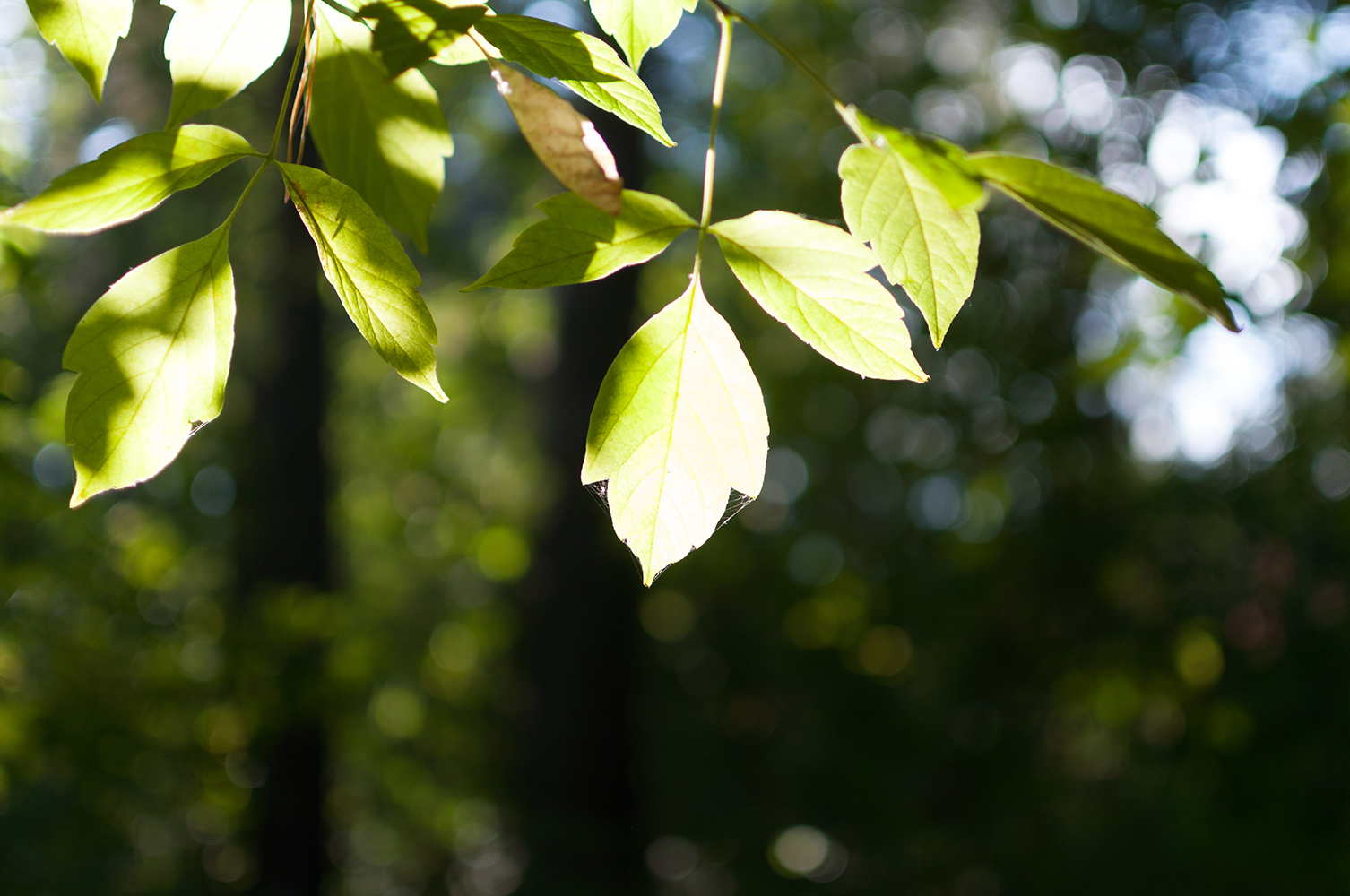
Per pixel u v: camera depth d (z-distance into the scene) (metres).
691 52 10.41
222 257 0.87
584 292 9.70
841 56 9.26
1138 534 6.95
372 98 1.12
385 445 14.08
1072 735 9.75
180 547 5.57
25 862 4.54
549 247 0.85
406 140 1.14
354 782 11.40
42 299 3.62
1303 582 6.61
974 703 8.56
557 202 0.86
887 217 0.84
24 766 4.19
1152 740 7.95
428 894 9.59
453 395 14.90
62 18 0.97
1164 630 6.91
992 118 7.99
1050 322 7.11
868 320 0.85
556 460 9.72
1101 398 6.82
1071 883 7.60
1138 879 7.27
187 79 1.00
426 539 13.82
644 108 0.90
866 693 10.53
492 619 12.11
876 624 10.79
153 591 5.02
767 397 11.30
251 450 9.56
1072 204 0.85
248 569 9.17
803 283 0.86
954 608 9.30
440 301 14.14
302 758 8.35
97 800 4.72
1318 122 3.75
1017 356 7.12
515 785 10.87
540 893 8.43
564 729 9.58
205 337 0.88
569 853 8.88
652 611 12.56
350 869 10.93
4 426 3.64
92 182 0.80
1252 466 6.43
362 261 0.86
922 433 9.40
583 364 9.66
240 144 0.85
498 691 12.74
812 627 11.70
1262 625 6.82
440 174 1.16
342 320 11.14
